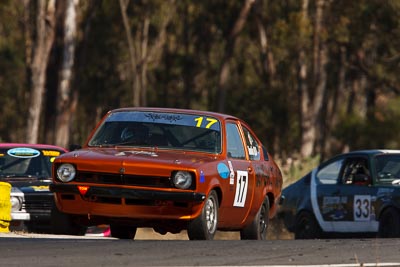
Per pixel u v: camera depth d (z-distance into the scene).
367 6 161.62
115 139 44.25
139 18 199.62
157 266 29.80
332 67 192.75
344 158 61.81
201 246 35.78
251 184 45.75
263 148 50.00
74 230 43.59
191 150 43.47
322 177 62.94
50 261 30.64
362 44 167.75
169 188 40.25
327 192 61.62
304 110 175.50
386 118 170.75
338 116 188.00
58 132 142.50
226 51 169.88
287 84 192.62
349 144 172.88
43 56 148.12
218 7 193.62
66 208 41.47
